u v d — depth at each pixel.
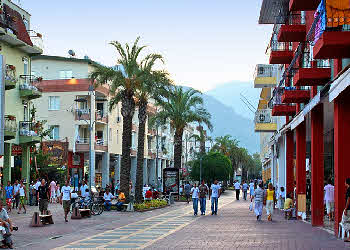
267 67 45.12
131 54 38.38
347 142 16.84
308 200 28.36
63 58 60.31
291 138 33.00
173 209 37.97
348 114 16.86
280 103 29.62
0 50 37.09
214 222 24.39
